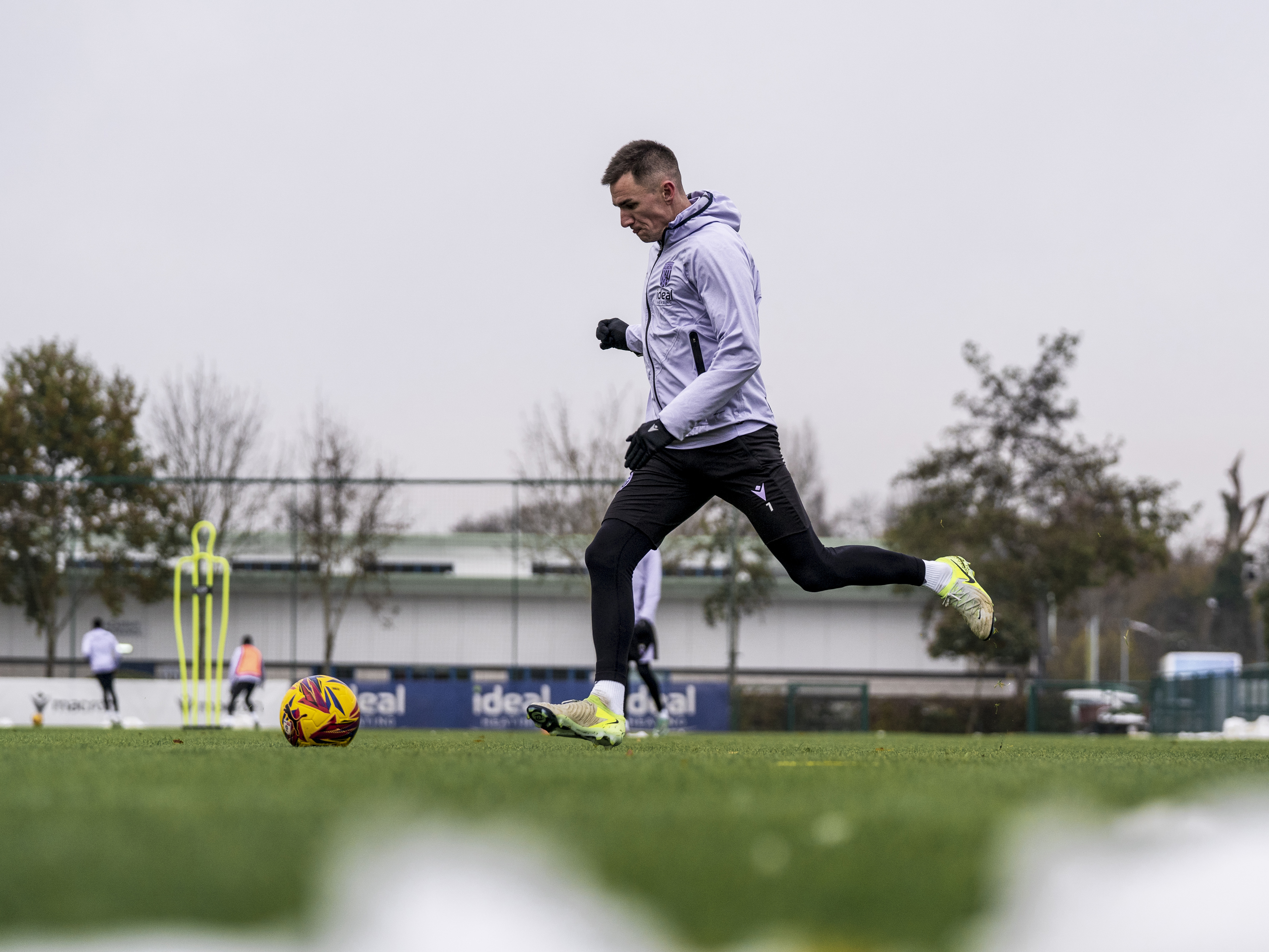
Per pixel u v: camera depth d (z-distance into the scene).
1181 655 136.88
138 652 81.94
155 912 4.13
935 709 84.56
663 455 17.64
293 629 74.69
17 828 6.16
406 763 12.16
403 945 3.78
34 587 82.00
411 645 74.06
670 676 73.12
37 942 3.76
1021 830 6.19
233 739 26.62
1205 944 4.05
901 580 18.66
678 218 17.69
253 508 74.81
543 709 17.50
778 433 18.03
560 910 4.21
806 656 106.06
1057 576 98.75
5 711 69.00
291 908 4.21
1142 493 101.75
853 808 7.25
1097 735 83.06
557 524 73.50
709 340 17.73
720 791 8.54
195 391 116.25
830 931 3.97
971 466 102.81
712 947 3.77
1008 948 3.93
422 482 73.56
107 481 77.31
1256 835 6.04
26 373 115.25
